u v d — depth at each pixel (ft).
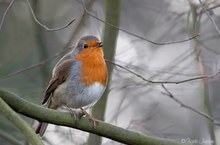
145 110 44.78
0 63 40.83
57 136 39.24
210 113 36.37
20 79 39.75
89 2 40.98
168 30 43.55
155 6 47.19
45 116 25.46
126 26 46.55
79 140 38.88
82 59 31.65
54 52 44.55
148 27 46.80
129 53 41.09
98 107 38.42
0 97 24.88
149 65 43.16
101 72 31.53
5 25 44.29
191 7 37.78
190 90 43.11
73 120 25.53
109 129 25.64
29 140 23.79
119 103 40.88
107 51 39.04
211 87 45.75
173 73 38.04
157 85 40.24
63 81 32.09
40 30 40.60
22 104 25.23
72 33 40.42
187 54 40.29
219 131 41.70
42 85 39.45
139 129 38.17
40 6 43.16
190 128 45.70
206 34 41.83
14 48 43.29
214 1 37.45
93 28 41.60
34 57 41.81
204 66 37.63
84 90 31.58
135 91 42.78
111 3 39.29
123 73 39.52
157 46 44.93
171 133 40.63
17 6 44.86
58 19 47.06
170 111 46.55
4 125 37.17
